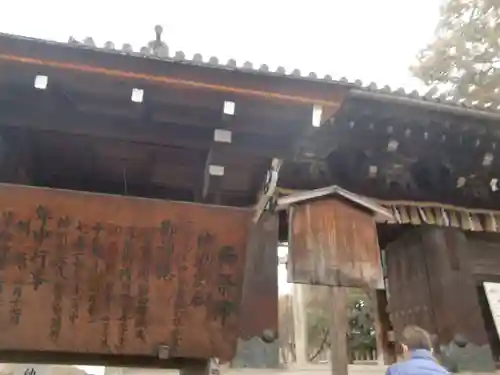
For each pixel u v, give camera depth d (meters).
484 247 8.18
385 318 9.58
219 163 6.77
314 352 22.23
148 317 5.80
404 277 8.33
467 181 7.98
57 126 6.39
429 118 6.76
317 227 6.32
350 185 7.70
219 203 7.06
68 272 5.67
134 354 5.77
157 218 5.88
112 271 5.77
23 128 6.41
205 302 5.95
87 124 6.43
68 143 6.77
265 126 6.36
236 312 6.00
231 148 6.63
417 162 7.69
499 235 8.33
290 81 5.67
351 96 6.30
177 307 5.88
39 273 5.61
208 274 5.98
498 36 17.78
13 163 6.69
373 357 18.77
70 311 5.64
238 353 6.12
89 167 7.25
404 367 4.22
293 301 22.64
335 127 6.96
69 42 5.14
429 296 7.57
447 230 7.88
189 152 6.95
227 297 6.00
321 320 22.69
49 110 6.19
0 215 5.57
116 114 6.23
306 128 6.31
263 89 5.70
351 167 7.61
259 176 7.01
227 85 5.64
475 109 6.75
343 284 6.12
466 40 18.41
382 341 9.52
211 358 5.91
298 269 6.09
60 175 7.44
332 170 7.63
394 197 7.82
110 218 5.79
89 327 5.66
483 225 7.95
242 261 6.05
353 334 19.11
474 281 7.80
